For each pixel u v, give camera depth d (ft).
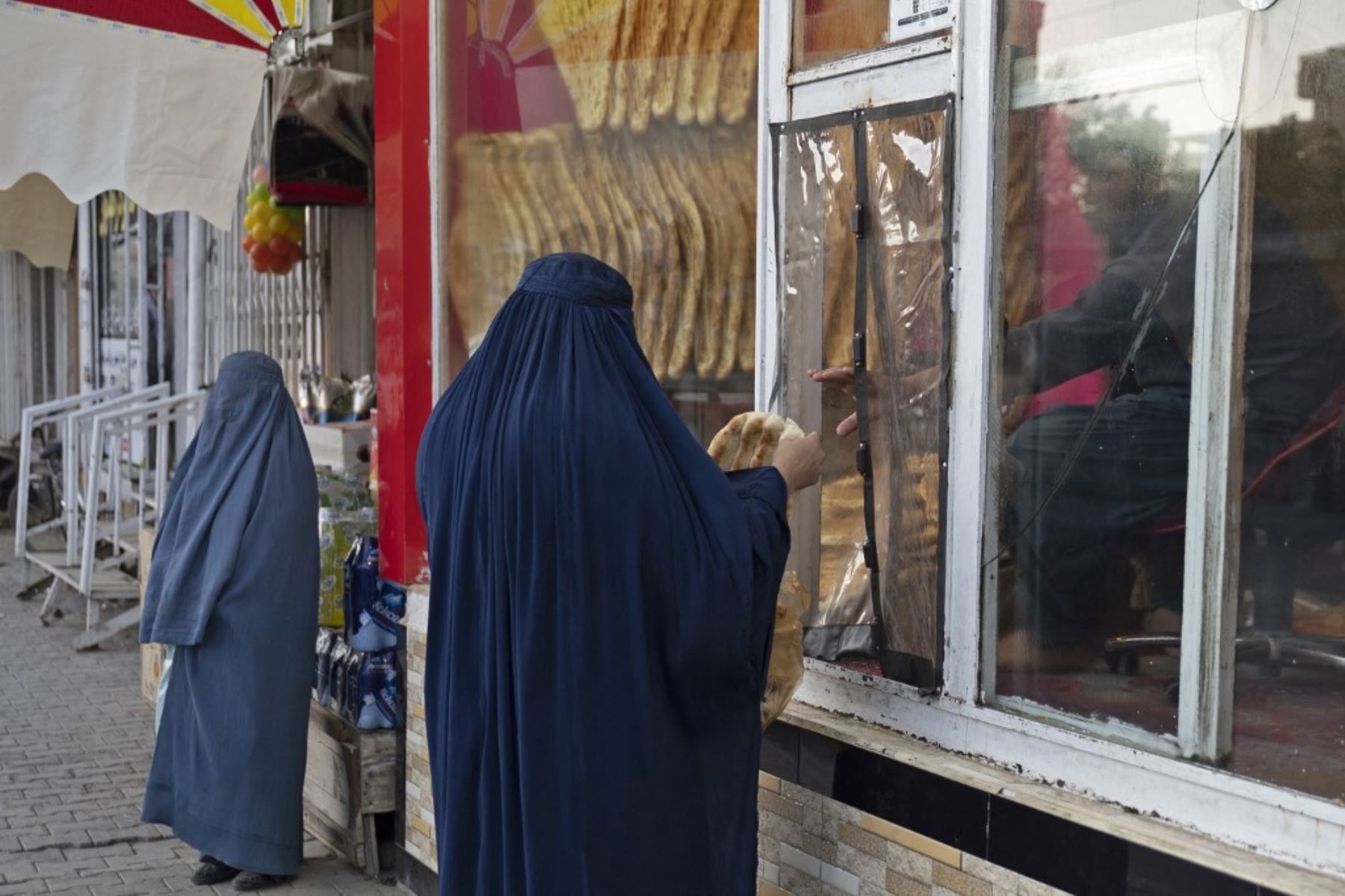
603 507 7.75
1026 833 7.86
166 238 34.30
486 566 8.04
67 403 30.99
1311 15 6.78
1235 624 7.18
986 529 8.55
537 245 14.12
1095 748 7.79
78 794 18.31
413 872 14.66
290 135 21.26
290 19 17.28
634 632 7.74
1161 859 7.06
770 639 8.31
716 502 7.90
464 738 8.18
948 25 8.64
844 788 9.23
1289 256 6.95
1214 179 7.23
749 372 12.13
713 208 12.30
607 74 13.09
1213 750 7.26
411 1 14.38
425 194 14.64
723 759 8.17
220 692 14.52
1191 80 7.34
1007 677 8.51
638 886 7.80
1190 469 7.40
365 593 14.85
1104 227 7.86
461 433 8.29
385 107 14.87
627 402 7.94
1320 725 6.81
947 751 8.81
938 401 8.77
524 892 7.96
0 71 15.74
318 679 16.31
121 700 23.24
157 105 16.74
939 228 8.70
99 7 16.14
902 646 9.16
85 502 30.14
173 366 34.37
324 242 25.20
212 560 14.47
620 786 7.77
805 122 9.78
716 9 12.03
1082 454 8.00
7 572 34.45
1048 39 8.12
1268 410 7.06
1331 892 6.43
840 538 9.78
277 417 15.21
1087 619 7.97
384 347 14.90
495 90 14.34
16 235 26.09
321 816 16.20
